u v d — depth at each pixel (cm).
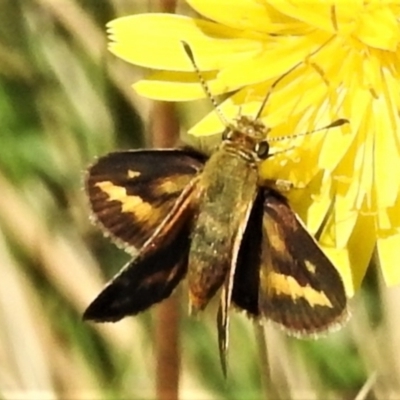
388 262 16
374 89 16
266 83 16
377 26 16
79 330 17
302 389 17
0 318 17
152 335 17
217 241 16
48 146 17
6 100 17
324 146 16
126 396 17
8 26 17
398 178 16
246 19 16
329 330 16
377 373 17
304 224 16
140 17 16
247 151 16
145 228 16
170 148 16
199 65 16
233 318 17
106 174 16
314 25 16
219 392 17
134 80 17
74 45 17
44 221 17
